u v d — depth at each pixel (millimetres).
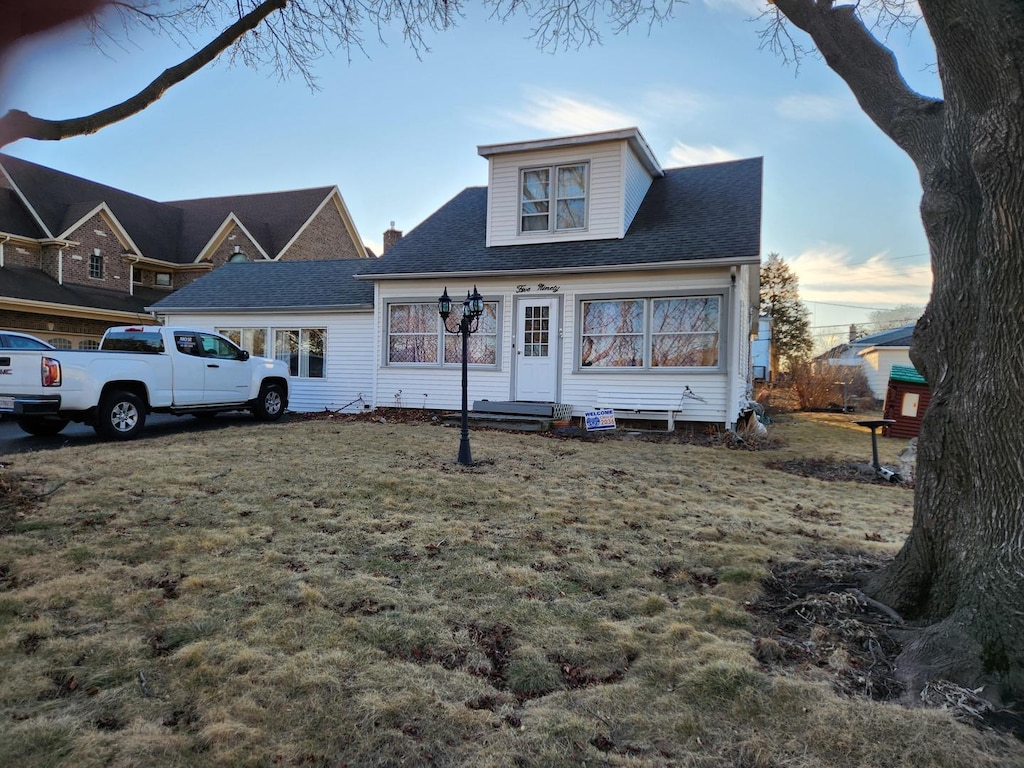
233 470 6582
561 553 4363
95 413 9039
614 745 2285
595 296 11906
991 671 2635
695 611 3457
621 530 4957
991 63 2646
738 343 11359
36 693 2482
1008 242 2750
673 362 11477
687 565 4207
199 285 17109
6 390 8680
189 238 25359
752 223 11484
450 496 5793
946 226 3283
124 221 23359
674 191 13719
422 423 12023
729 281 10984
